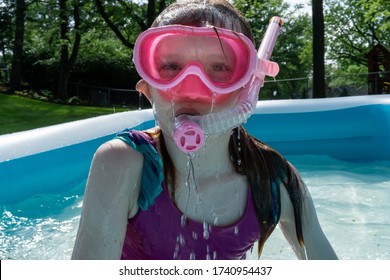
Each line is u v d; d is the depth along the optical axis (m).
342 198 3.45
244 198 1.22
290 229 1.38
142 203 1.15
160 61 1.06
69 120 10.16
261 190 1.24
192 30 1.01
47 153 3.63
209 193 1.17
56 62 19.42
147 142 1.16
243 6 13.76
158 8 15.59
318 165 4.70
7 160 3.27
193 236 1.17
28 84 19.33
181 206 1.16
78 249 1.06
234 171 1.21
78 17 16.61
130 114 4.84
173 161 1.16
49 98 16.16
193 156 1.11
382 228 2.80
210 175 1.17
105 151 1.11
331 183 3.91
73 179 3.85
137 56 1.02
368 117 5.21
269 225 1.27
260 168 1.25
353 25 24.45
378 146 5.12
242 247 1.24
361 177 4.15
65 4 16.14
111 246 1.06
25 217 3.12
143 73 1.01
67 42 16.16
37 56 19.77
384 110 5.16
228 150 1.20
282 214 1.34
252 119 5.26
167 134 1.09
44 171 3.55
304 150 5.26
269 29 1.36
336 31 24.95
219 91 1.00
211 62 1.06
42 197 3.47
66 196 3.63
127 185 1.10
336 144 5.23
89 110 12.41
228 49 1.05
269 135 5.25
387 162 4.80
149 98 1.14
